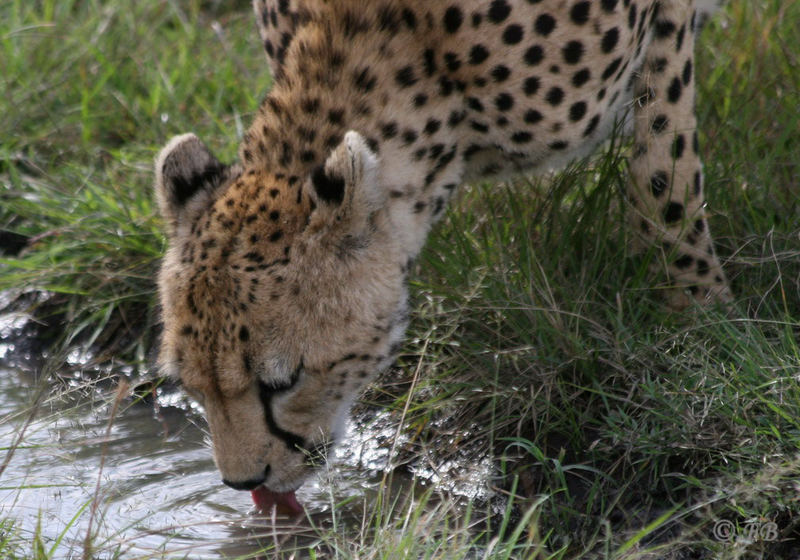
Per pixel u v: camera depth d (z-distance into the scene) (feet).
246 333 25.39
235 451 26.37
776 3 43.47
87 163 44.04
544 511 27.40
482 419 30.76
